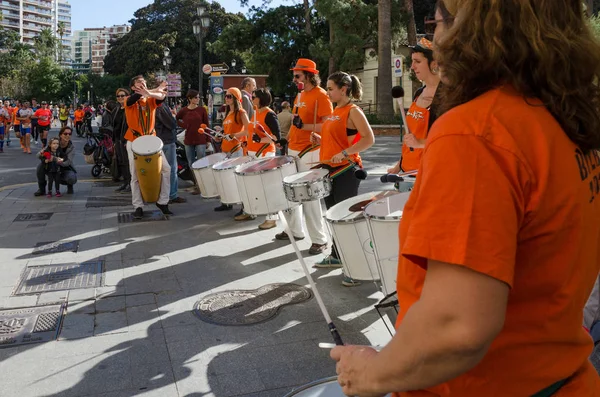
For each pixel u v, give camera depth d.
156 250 6.27
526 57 1.03
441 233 0.97
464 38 1.08
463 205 0.96
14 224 7.54
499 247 0.94
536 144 1.02
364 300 4.70
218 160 7.84
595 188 1.14
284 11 33.28
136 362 3.63
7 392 3.26
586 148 1.12
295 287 5.02
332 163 5.41
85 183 11.53
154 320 4.31
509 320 1.06
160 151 7.70
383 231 3.11
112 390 3.29
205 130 9.76
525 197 1.01
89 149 12.41
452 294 0.95
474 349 0.93
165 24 64.75
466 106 1.05
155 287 5.04
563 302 1.07
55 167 9.80
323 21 34.16
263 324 4.23
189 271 5.50
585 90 1.10
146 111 7.85
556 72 1.04
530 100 1.06
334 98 5.39
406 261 1.12
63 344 3.89
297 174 5.29
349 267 3.93
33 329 4.13
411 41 27.98
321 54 28.83
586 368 1.17
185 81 63.06
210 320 4.30
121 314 4.43
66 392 3.27
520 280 1.04
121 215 8.18
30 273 5.43
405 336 1.00
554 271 1.05
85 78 97.81
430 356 0.96
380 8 25.64
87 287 5.04
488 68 1.05
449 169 0.99
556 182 1.02
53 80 88.00
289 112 10.95
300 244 6.46
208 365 3.60
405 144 4.32
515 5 1.04
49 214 8.24
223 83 22.95
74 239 6.75
